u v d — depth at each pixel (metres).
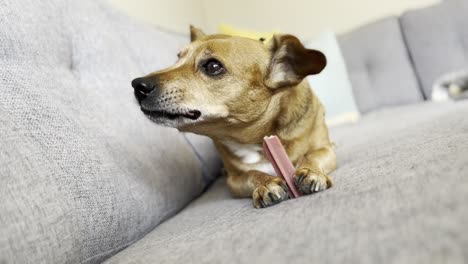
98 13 0.71
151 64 0.79
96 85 0.58
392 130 0.76
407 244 0.23
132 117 0.60
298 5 1.64
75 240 0.36
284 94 0.60
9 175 0.33
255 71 0.58
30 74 0.44
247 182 0.55
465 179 0.31
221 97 0.56
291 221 0.34
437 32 1.25
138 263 0.35
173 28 1.37
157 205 0.54
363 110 1.32
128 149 0.53
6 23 0.44
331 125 1.15
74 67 0.58
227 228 0.39
